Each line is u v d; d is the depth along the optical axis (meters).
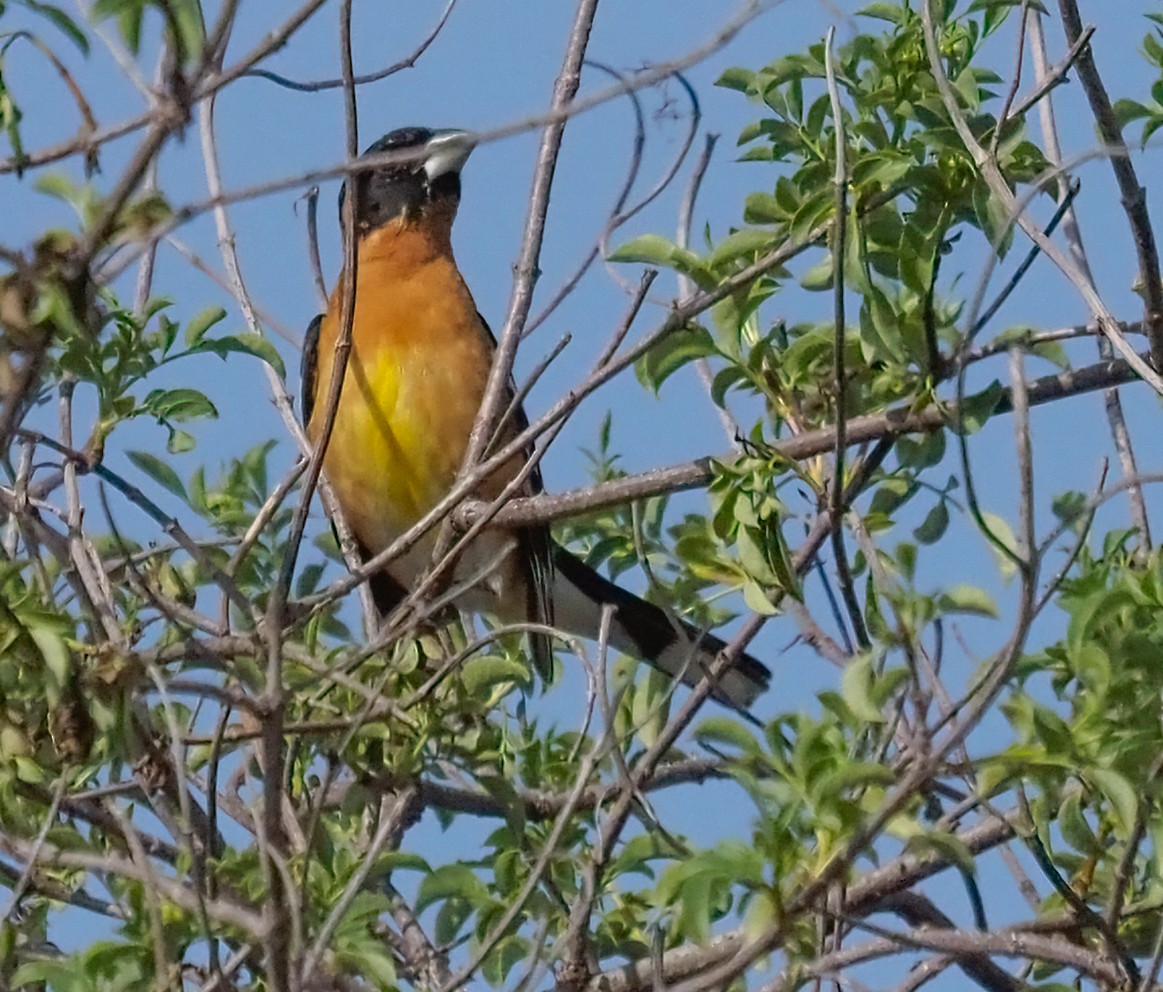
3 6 5.69
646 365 7.83
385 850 7.05
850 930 7.36
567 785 7.78
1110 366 7.85
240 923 5.73
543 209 8.21
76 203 5.61
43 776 6.82
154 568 8.49
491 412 8.34
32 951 6.91
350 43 7.25
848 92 8.02
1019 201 6.26
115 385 7.30
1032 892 7.51
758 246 7.67
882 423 7.59
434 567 7.99
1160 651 6.02
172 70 5.25
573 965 6.75
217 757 6.61
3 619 6.29
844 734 5.87
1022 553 5.89
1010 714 6.00
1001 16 7.87
